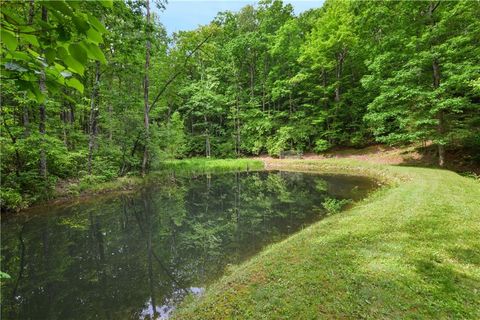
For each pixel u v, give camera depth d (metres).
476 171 10.78
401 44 12.73
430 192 7.23
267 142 24.72
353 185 11.37
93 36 0.98
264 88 27.38
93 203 9.86
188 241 6.29
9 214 7.83
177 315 3.20
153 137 15.84
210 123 28.83
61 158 10.05
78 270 5.00
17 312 3.77
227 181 14.77
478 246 4.05
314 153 22.25
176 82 21.36
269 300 2.97
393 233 4.61
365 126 19.78
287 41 24.52
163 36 15.10
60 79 1.19
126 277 4.72
